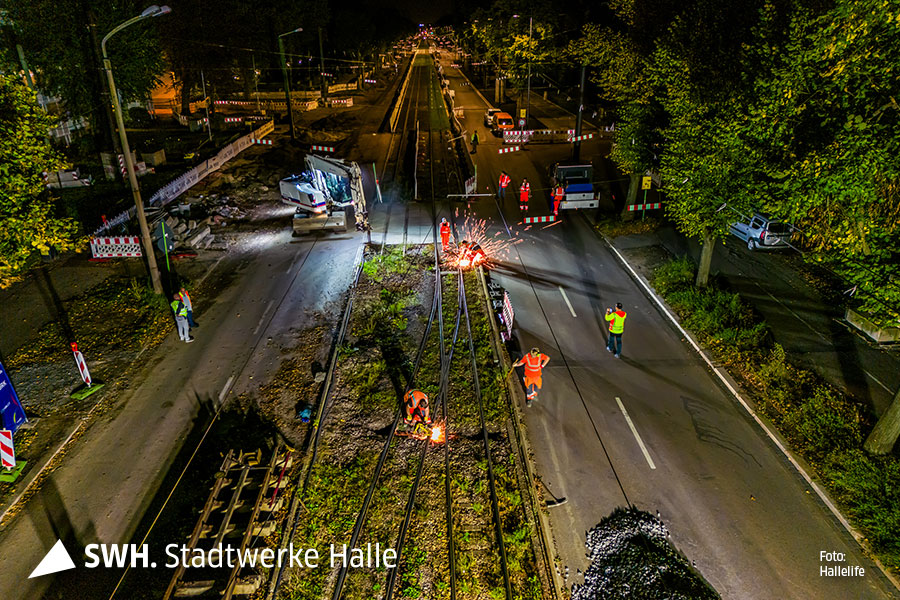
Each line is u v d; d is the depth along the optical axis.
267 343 15.61
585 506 10.57
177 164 31.00
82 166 28.48
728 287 18.22
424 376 14.22
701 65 14.21
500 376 14.15
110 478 11.06
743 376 13.99
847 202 10.62
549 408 13.19
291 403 13.26
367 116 53.12
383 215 25.94
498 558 9.55
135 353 15.01
